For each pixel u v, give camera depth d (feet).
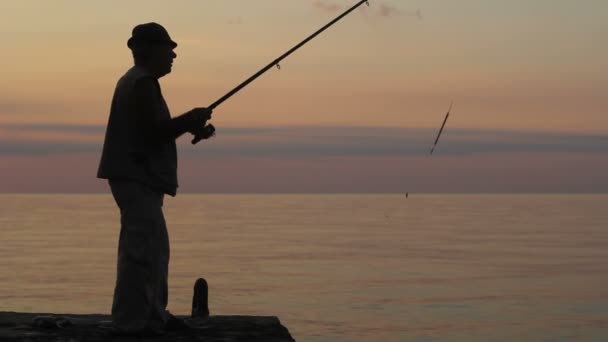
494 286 293.23
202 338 16.67
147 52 16.83
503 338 176.96
